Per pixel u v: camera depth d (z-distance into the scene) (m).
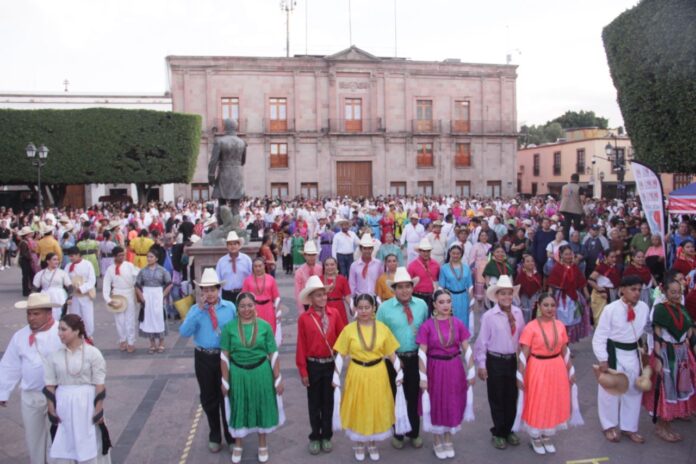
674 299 6.47
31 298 5.57
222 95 43.12
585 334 9.41
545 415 6.00
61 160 33.81
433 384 6.02
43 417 5.67
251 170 43.59
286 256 19.30
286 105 44.00
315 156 44.38
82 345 5.21
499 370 6.29
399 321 6.29
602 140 46.81
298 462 6.08
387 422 5.89
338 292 8.58
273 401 6.03
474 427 6.92
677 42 14.08
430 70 45.59
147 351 10.26
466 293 9.28
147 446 6.49
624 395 6.42
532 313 9.34
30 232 15.86
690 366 6.50
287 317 12.56
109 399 7.92
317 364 6.29
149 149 35.28
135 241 13.30
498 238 16.81
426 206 29.00
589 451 6.24
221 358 6.02
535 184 56.06
